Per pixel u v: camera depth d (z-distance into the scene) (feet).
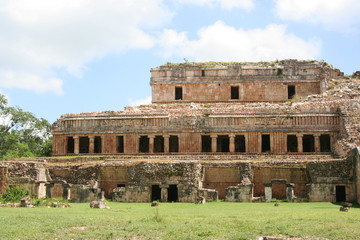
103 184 188.14
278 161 175.63
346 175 158.10
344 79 252.21
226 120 208.74
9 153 280.51
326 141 214.07
